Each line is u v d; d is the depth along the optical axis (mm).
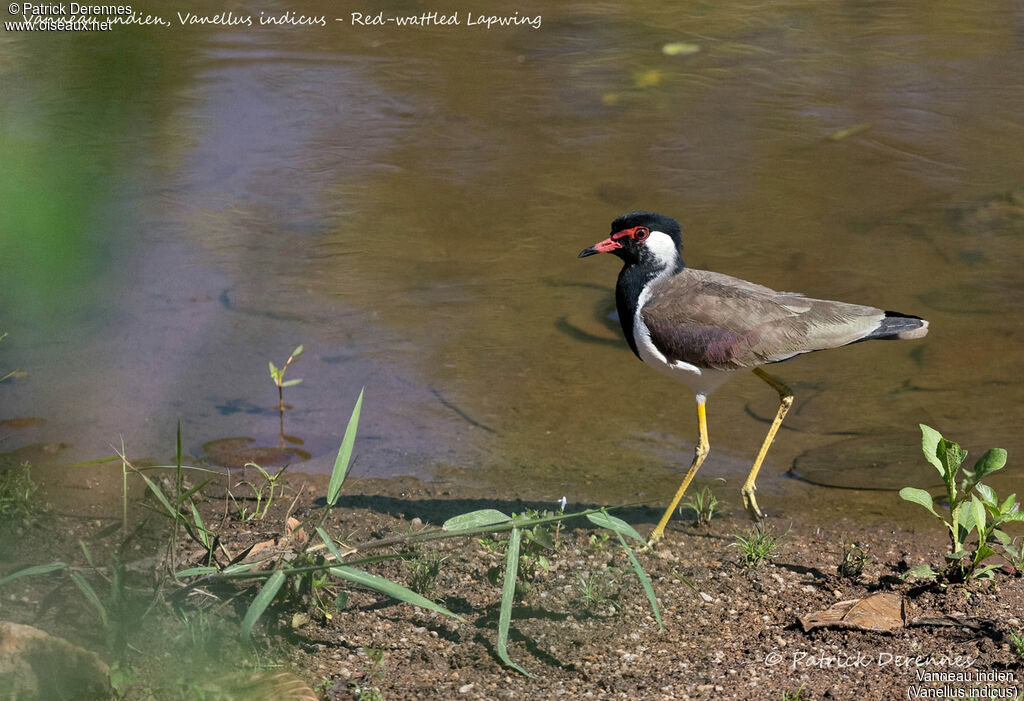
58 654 5637
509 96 20969
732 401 12031
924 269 14758
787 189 17234
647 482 10289
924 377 12383
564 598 7723
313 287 14203
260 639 6691
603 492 10016
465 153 18547
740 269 14648
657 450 10961
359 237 15672
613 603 7699
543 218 16359
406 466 10391
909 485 10188
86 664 5664
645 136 19250
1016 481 10141
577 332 13406
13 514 8203
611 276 14836
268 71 21359
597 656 6988
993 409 11594
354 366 12414
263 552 7316
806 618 7496
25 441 10312
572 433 11234
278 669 6301
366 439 10922
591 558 8414
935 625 7410
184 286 13891
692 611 7707
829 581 8211
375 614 7379
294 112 19562
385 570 8055
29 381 11516
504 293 14328
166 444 10477
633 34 24500
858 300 13859
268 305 13648
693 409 11844
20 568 7309
